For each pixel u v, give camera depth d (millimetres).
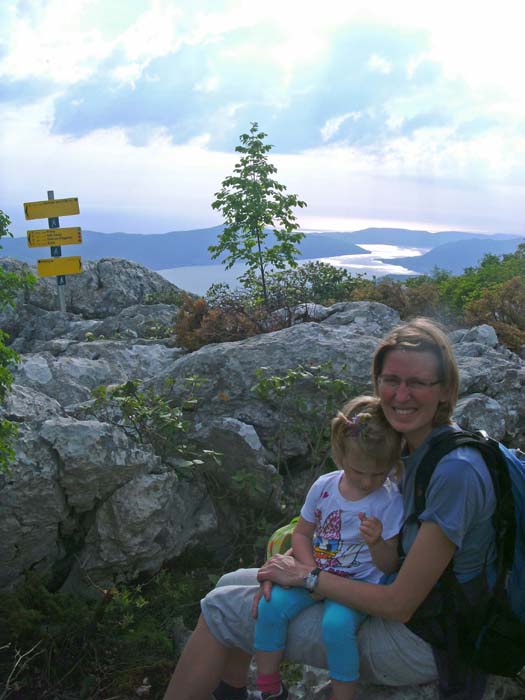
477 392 6039
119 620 4625
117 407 5898
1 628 4328
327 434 5520
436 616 2867
